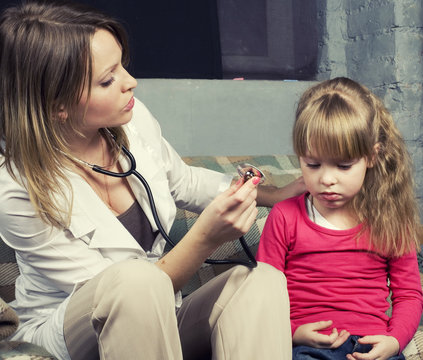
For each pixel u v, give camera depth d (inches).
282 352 35.7
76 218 39.7
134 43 81.2
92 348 36.1
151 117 50.2
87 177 42.8
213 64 85.0
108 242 40.1
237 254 57.6
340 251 46.2
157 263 37.2
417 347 47.4
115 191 44.0
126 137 45.1
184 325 40.2
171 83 74.8
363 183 47.3
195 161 65.8
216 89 76.4
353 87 47.8
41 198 38.2
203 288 40.2
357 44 87.9
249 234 58.6
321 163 44.1
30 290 42.4
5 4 65.6
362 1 86.4
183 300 41.5
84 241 40.2
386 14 83.0
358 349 42.7
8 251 51.6
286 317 36.8
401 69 82.4
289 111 79.5
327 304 45.1
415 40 83.0
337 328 44.1
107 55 38.3
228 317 36.8
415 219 49.1
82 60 37.6
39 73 37.9
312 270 46.3
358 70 88.1
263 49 92.1
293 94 79.7
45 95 38.4
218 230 35.9
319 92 47.9
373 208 46.5
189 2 83.4
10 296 50.3
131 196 44.6
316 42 91.4
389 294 50.7
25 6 39.4
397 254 46.5
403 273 47.0
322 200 45.1
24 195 38.9
